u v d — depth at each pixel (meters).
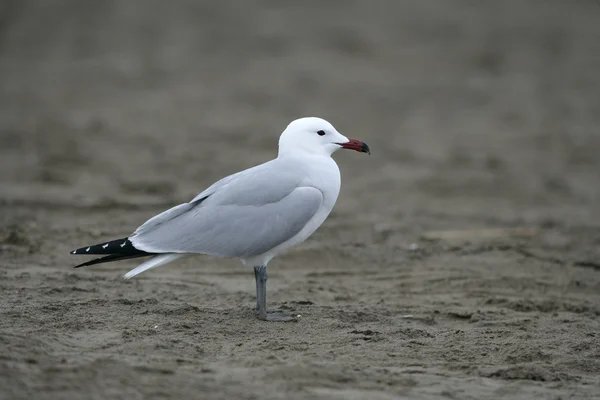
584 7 45.25
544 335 9.84
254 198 9.93
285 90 30.16
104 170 20.02
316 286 12.20
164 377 7.52
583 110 28.67
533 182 20.36
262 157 22.06
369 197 18.66
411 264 13.55
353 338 9.36
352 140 10.60
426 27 40.75
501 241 15.02
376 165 21.75
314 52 35.84
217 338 9.16
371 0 46.47
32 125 24.72
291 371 7.96
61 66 34.03
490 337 9.68
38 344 8.24
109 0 45.69
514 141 24.73
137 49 36.62
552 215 17.53
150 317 9.77
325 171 10.29
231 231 9.82
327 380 7.85
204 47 36.72
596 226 16.50
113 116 26.41
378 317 10.38
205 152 22.30
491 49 36.88
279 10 43.78
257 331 9.48
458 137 25.09
